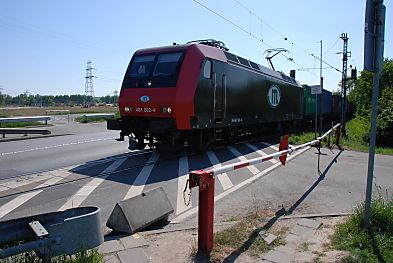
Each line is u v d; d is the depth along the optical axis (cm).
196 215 594
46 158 1177
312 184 821
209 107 1220
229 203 664
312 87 1545
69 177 867
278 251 424
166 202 562
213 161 1128
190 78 1127
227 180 857
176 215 594
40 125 2900
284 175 918
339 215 563
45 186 776
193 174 399
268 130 2108
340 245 436
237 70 1455
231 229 494
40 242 293
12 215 586
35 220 311
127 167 1004
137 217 500
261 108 1764
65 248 318
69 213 337
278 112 2056
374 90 462
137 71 1222
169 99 1114
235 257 409
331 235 475
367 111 4756
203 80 1170
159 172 938
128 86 1211
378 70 460
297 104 2500
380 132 2441
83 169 970
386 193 701
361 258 396
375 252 409
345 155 1308
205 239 415
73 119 3812
